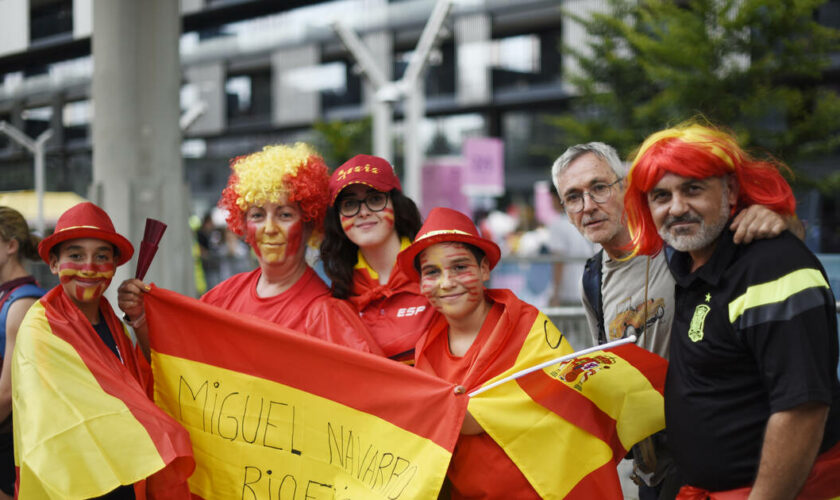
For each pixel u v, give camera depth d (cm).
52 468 286
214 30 3262
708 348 247
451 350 315
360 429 310
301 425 320
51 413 294
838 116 1217
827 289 229
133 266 579
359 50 1294
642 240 272
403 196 353
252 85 3284
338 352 313
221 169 2869
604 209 325
